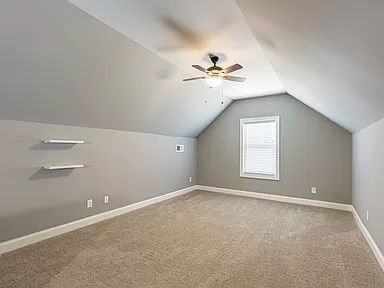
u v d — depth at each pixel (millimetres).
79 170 3393
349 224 3549
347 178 4359
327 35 1351
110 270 2195
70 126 3266
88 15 2061
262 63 3211
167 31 2363
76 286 1937
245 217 3875
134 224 3510
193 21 2168
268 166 5227
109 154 3869
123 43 2533
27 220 2775
